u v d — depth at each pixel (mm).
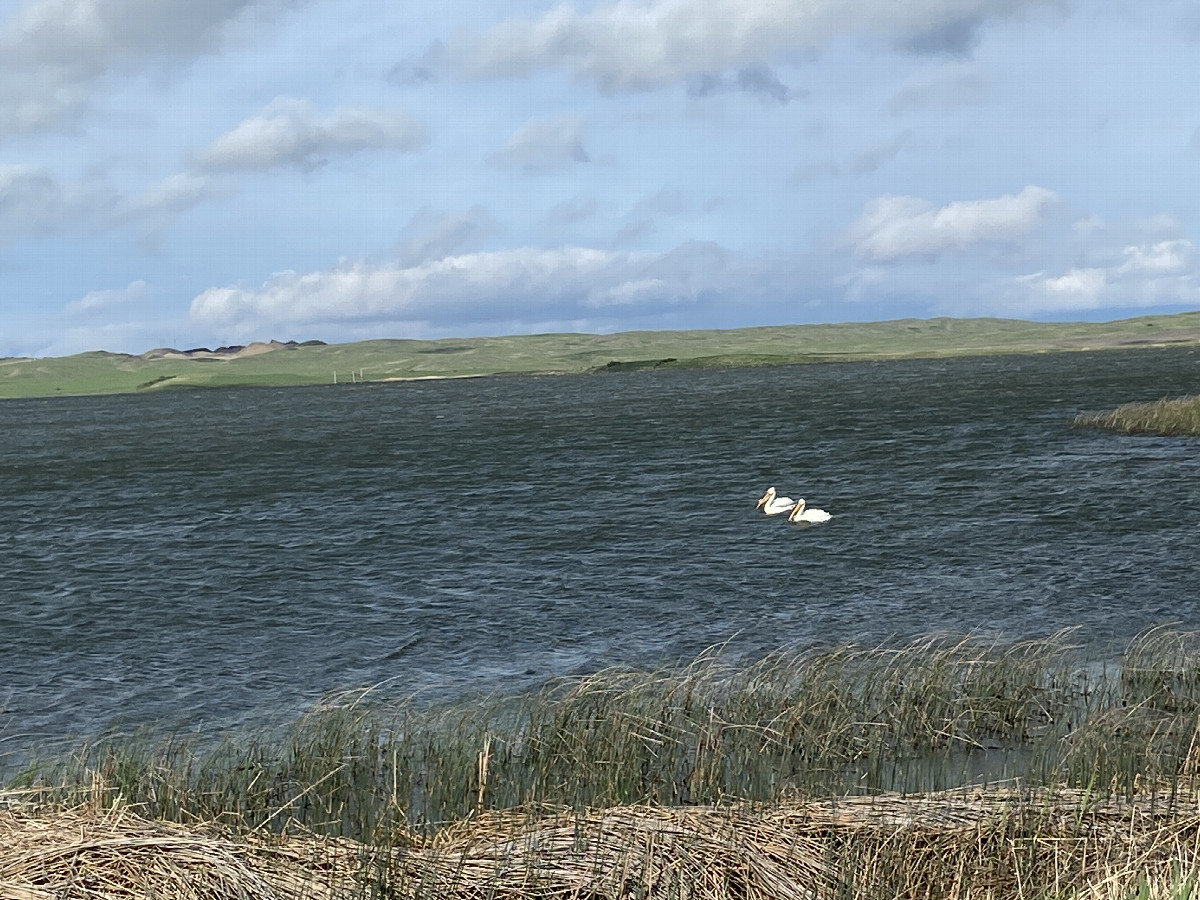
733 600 31562
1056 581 31953
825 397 140625
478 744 17047
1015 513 43875
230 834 12211
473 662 26062
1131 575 32281
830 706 18438
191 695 24016
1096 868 11148
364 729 18422
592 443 86062
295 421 140625
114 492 64500
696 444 81562
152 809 14852
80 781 16109
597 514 48562
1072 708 19438
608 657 26047
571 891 10672
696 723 17578
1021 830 12219
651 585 34000
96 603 34000
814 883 10992
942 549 37531
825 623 28406
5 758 19656
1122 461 57281
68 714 22797
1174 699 19609
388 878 10930
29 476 77000
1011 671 20375
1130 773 14703
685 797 15531
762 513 47094
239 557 41312
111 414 194250
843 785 15570
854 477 58219
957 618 28234
